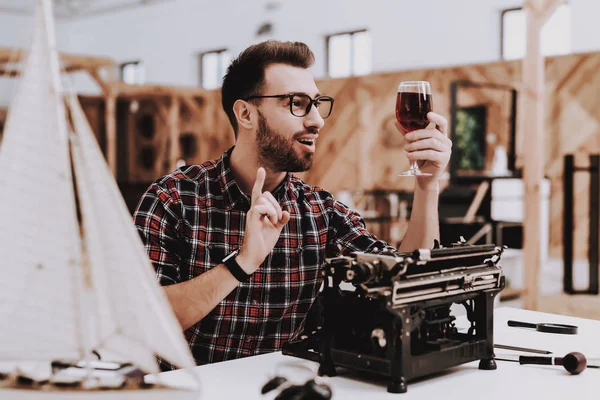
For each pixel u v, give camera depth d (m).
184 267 1.77
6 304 0.84
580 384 1.22
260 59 1.67
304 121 1.66
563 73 7.07
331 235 1.94
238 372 1.28
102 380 0.96
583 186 6.91
